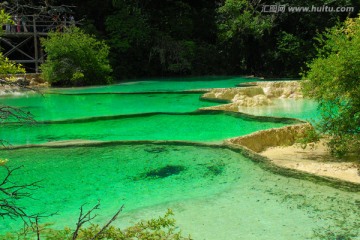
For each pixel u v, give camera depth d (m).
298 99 16.67
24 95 18.42
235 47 28.95
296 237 4.78
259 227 5.09
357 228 4.96
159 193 6.46
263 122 11.70
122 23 26.25
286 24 27.69
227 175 7.19
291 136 10.25
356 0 24.56
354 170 7.57
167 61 27.70
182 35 29.31
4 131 11.20
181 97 17.27
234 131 10.76
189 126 11.47
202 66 28.83
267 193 6.25
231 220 5.32
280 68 27.34
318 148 9.49
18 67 5.05
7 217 5.55
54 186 6.86
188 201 6.06
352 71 7.45
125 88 20.80
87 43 22.42
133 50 27.20
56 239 3.39
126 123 12.08
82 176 7.35
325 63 7.93
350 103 7.96
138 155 8.54
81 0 27.02
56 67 21.73
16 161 8.24
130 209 5.82
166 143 9.28
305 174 6.89
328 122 8.18
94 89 20.55
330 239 4.70
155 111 14.00
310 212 5.49
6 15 4.42
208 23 30.27
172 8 29.36
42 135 10.75
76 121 12.31
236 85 20.41
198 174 7.30
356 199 5.89
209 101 16.11
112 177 7.29
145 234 3.15
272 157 8.74
